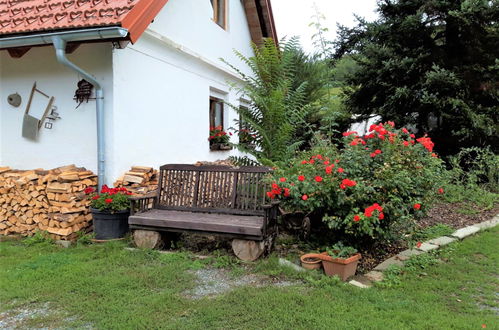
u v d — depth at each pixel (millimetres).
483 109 8766
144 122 5641
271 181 4172
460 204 7152
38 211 4809
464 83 8570
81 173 4871
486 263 4113
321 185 3842
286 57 6402
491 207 6961
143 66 5598
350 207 3867
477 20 8297
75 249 4289
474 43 8992
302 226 4570
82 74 4594
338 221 3781
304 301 2932
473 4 7988
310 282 3355
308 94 11031
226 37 9164
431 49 9258
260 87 6387
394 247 4590
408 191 3994
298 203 4012
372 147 4324
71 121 5145
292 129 5930
